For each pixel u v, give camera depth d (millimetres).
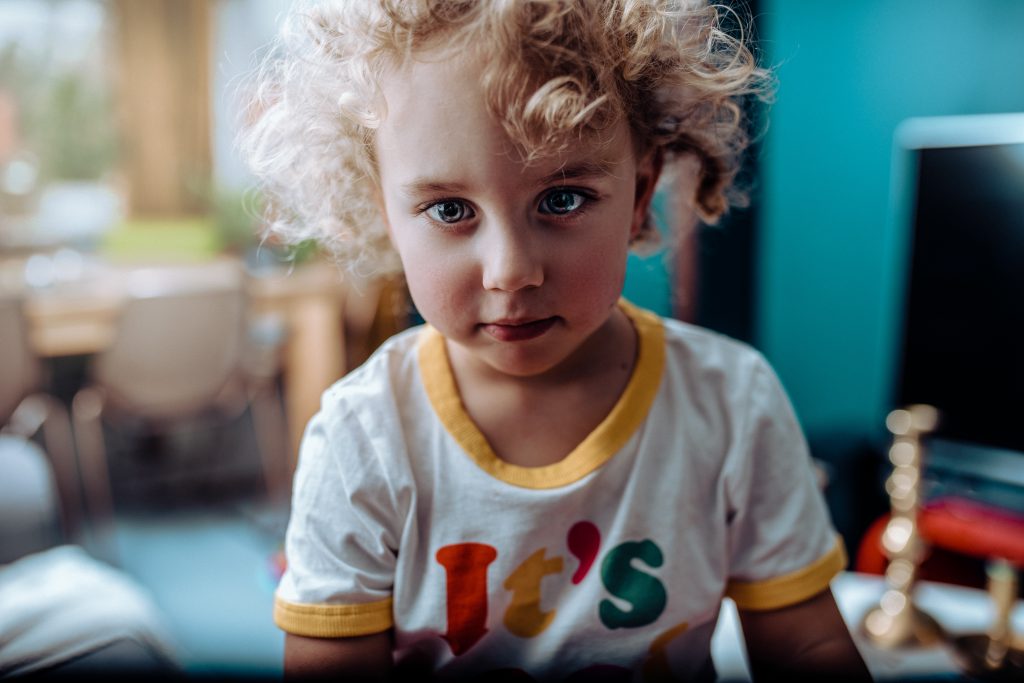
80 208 3525
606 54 440
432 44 418
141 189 3600
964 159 1281
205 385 2559
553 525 510
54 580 1039
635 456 525
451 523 516
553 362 463
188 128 3637
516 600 515
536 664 520
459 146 415
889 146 1766
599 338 539
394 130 436
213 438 3074
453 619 516
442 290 443
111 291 2574
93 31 3445
